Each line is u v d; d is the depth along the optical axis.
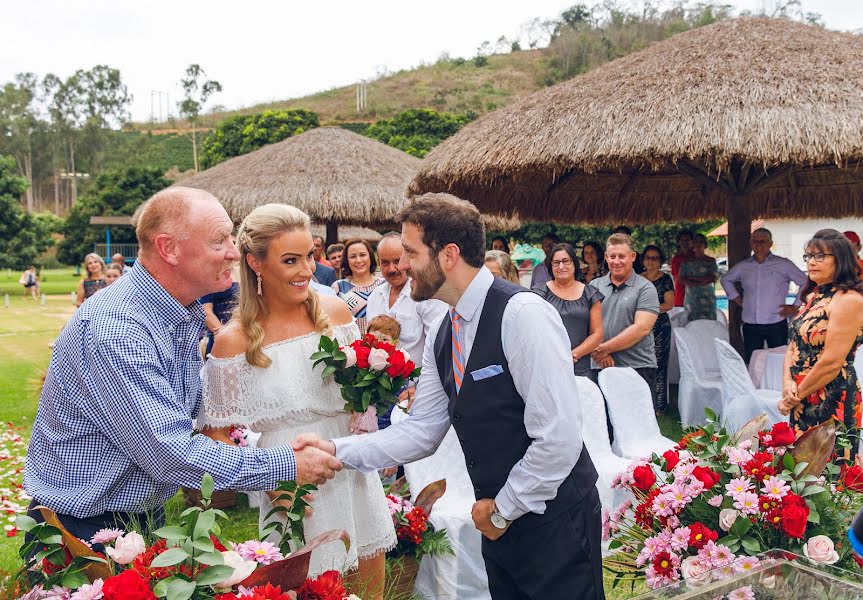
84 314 2.06
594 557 2.38
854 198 9.95
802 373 4.14
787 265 7.45
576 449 2.20
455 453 3.92
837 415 4.02
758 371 6.47
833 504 2.56
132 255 42.47
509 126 7.71
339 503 2.50
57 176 92.38
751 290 7.54
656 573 2.45
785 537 2.46
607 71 7.86
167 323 2.15
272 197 11.69
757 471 2.55
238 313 2.44
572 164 6.88
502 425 2.29
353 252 5.92
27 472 2.15
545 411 2.18
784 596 1.74
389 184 12.11
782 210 10.61
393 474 4.21
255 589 1.63
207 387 2.43
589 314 5.66
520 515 2.26
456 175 7.86
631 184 10.42
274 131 42.16
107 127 96.94
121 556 1.72
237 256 2.18
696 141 6.33
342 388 2.49
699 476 2.60
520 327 2.21
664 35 82.44
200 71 91.38
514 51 95.88
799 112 6.28
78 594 1.61
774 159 6.14
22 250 39.31
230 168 13.13
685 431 3.10
